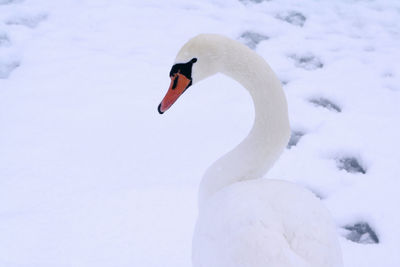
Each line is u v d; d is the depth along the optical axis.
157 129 4.25
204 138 4.15
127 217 3.23
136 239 3.06
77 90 4.78
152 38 5.82
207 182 2.46
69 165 3.79
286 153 4.01
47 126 4.24
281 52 5.69
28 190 3.51
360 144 4.11
